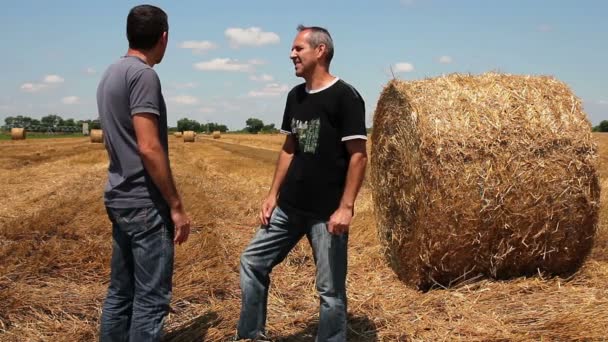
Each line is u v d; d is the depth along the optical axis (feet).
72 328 13.92
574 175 17.25
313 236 12.05
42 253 20.31
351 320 14.74
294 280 18.42
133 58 10.86
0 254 20.22
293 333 13.93
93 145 124.67
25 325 13.98
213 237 23.58
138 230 10.97
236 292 17.12
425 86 18.70
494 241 17.40
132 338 11.19
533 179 16.98
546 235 17.47
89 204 33.01
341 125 11.66
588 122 17.90
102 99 10.91
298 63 11.87
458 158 16.87
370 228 25.67
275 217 12.42
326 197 11.85
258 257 12.60
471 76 19.08
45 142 145.38
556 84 18.57
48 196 39.06
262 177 56.59
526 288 16.90
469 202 16.88
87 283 17.67
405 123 18.72
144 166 10.77
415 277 17.89
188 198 36.52
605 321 13.24
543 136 17.22
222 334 13.47
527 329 13.43
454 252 17.35
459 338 13.21
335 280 11.96
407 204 18.67
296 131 12.00
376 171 22.16
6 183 48.80
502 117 17.38
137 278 11.23
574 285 17.48
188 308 15.70
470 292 16.83
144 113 10.41
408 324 14.28
